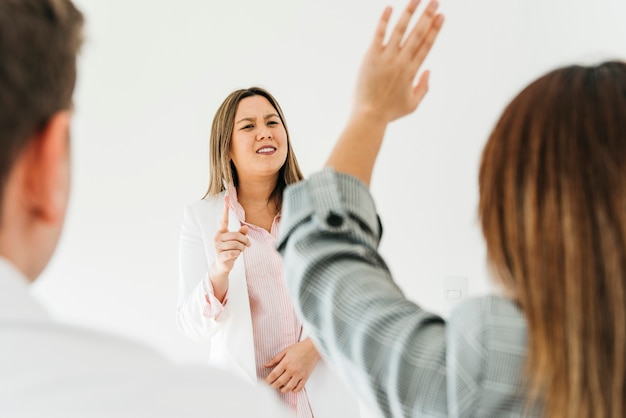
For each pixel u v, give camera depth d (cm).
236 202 203
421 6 244
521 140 47
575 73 48
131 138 258
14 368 30
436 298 246
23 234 37
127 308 259
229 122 202
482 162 51
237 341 187
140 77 258
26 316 32
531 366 44
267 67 254
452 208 244
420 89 58
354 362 50
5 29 35
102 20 259
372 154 56
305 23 251
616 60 51
